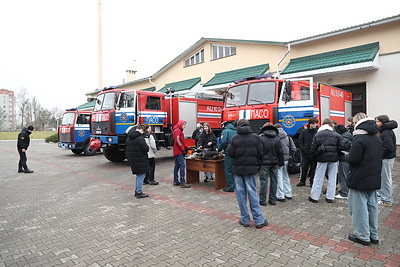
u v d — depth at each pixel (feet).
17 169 38.52
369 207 13.46
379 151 13.14
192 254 12.61
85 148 52.95
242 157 15.60
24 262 12.25
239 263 11.72
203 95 45.60
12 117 262.47
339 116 34.50
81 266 11.78
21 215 18.71
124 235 14.90
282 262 11.72
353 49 41.63
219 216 17.57
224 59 60.70
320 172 19.85
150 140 26.02
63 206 20.52
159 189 24.88
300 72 43.19
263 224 15.66
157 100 39.65
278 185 20.38
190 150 30.58
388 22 37.86
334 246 13.14
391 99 38.65
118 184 27.43
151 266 11.63
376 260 11.78
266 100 28.04
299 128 26.78
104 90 39.17
